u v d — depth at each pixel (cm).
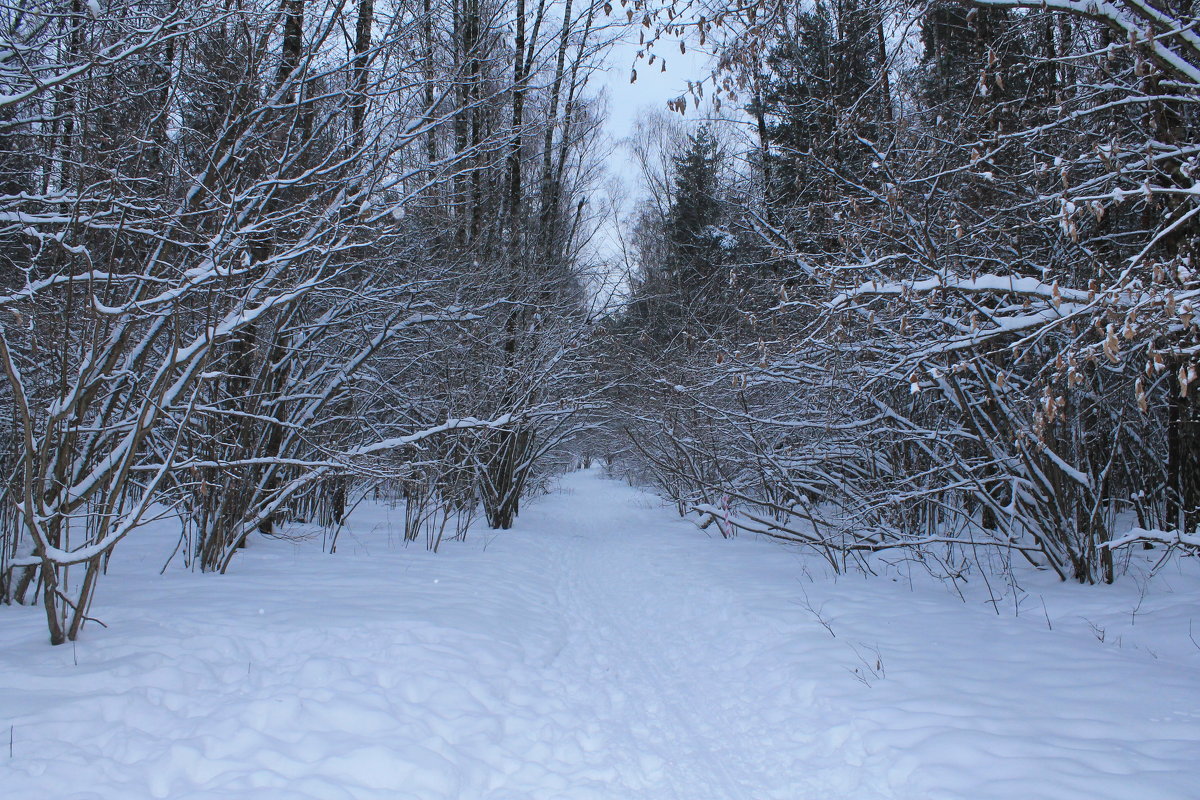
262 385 796
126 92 633
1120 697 406
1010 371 728
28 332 541
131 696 376
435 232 1082
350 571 771
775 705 471
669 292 1557
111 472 529
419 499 1088
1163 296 376
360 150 753
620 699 499
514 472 1413
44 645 443
